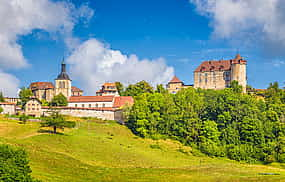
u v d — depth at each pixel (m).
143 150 88.81
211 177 55.03
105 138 94.31
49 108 119.12
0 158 37.25
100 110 126.12
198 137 108.19
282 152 97.38
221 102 122.38
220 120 116.25
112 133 106.31
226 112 114.69
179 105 122.25
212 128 107.81
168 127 115.94
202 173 58.94
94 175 53.72
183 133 112.69
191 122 112.44
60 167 55.00
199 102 123.50
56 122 86.38
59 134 87.12
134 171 59.56
